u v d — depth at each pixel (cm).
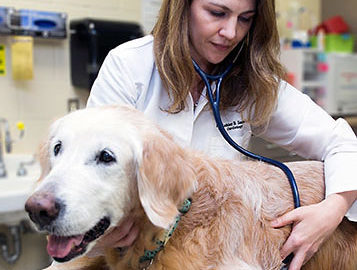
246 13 132
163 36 138
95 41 251
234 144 140
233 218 121
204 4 130
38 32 240
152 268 119
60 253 102
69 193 100
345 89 377
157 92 139
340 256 144
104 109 117
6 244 217
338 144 148
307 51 348
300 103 153
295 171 143
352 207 141
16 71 248
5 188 230
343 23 397
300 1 398
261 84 142
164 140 112
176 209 109
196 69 137
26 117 257
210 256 116
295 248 125
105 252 126
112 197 107
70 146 108
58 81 264
